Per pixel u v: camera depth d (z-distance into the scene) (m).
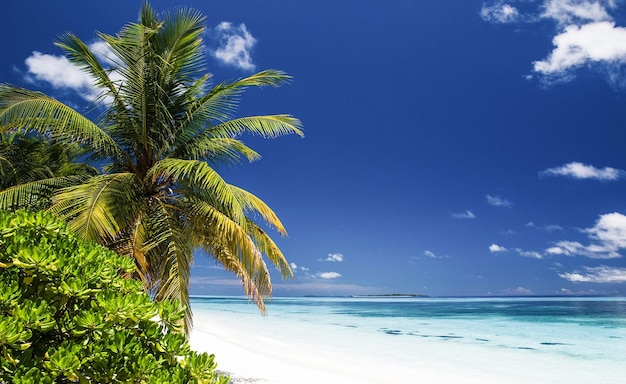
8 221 2.28
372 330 25.70
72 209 8.30
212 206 10.20
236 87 10.67
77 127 9.05
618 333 24.92
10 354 1.78
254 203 9.84
